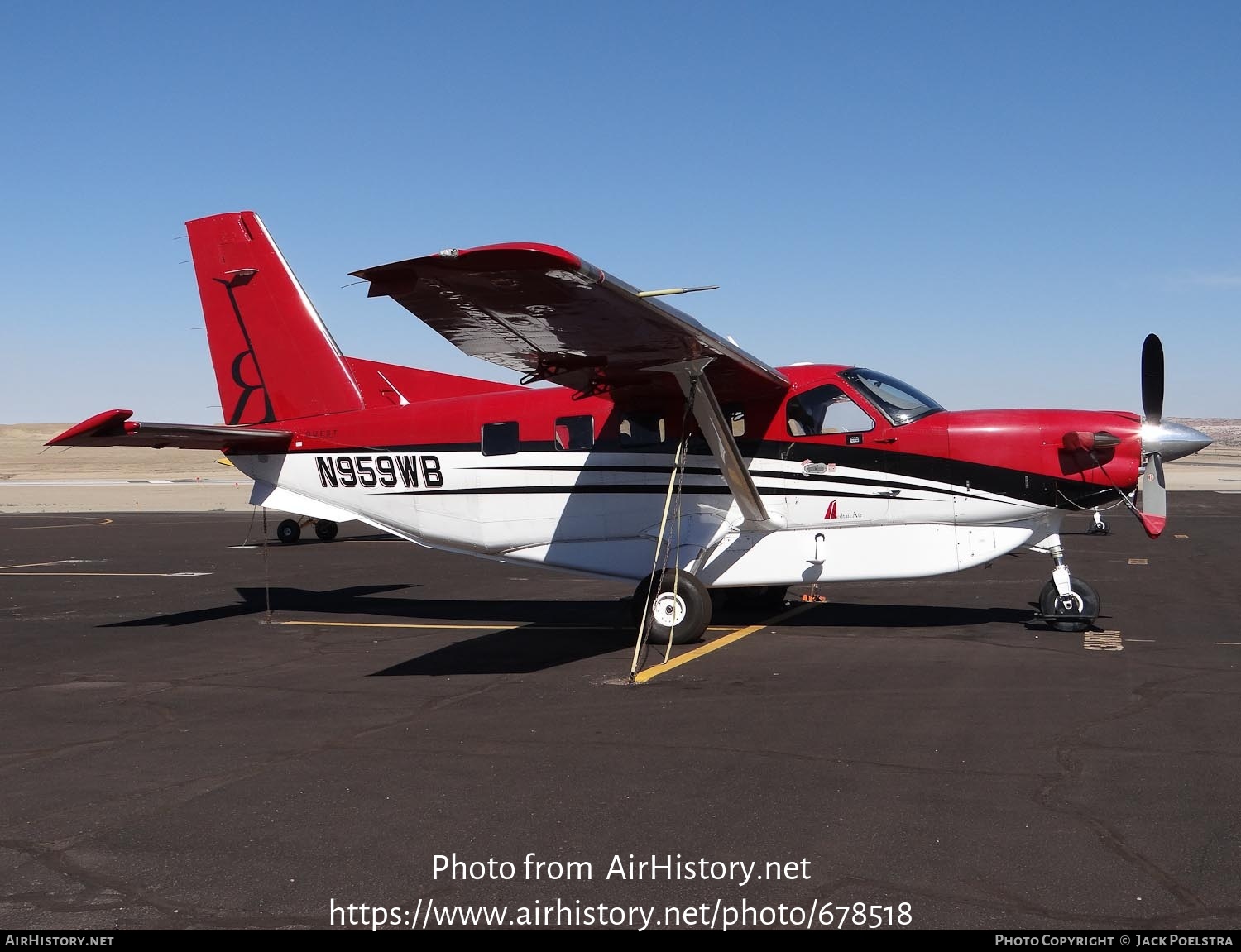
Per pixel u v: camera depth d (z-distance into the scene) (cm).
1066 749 575
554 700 728
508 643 990
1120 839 437
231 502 4269
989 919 366
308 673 849
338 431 1184
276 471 1213
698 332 815
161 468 9400
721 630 1030
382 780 542
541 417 1102
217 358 1234
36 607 1305
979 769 539
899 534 1009
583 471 1081
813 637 978
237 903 392
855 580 1020
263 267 1216
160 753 607
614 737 621
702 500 1038
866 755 569
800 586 1394
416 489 1154
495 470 1117
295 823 478
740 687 756
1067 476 975
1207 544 2023
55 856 441
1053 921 363
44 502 4309
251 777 552
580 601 1318
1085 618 992
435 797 511
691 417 1037
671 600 954
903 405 1023
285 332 1212
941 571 1003
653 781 531
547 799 505
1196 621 1049
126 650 978
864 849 432
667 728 639
